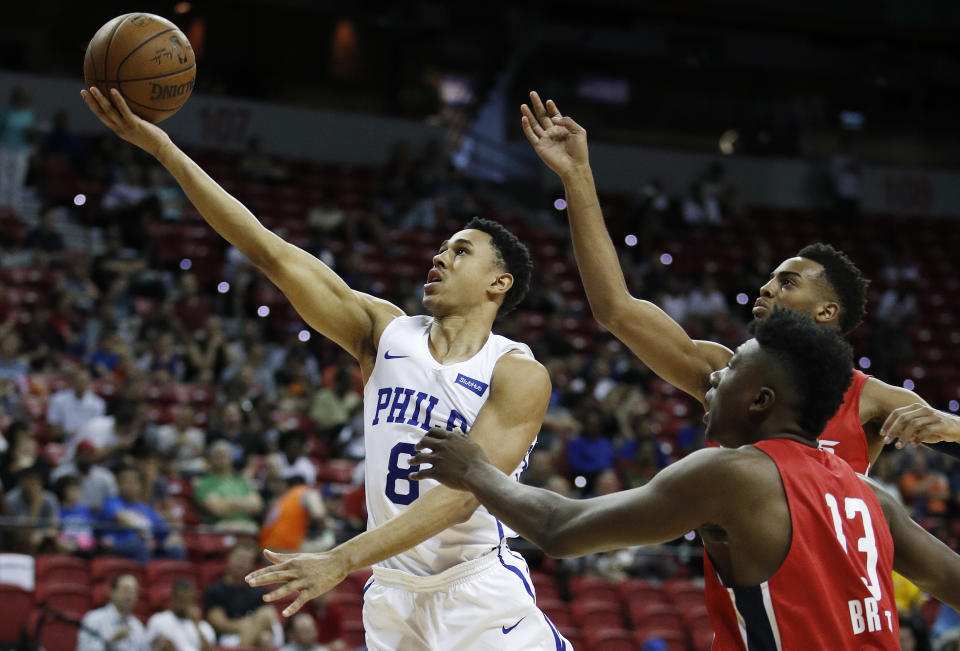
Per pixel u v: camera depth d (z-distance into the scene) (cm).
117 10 2519
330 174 2281
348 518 1116
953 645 1006
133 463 1048
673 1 2533
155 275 1703
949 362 2122
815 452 314
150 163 2034
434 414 414
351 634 992
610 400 1459
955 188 2781
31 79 2177
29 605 915
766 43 2803
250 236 427
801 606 294
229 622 921
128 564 984
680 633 1068
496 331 1695
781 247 2406
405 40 2741
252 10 2627
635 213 2292
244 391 1291
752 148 2808
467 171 2677
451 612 411
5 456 1059
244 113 2355
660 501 299
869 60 2836
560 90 2708
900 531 323
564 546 306
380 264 1942
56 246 1691
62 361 1391
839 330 428
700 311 2022
